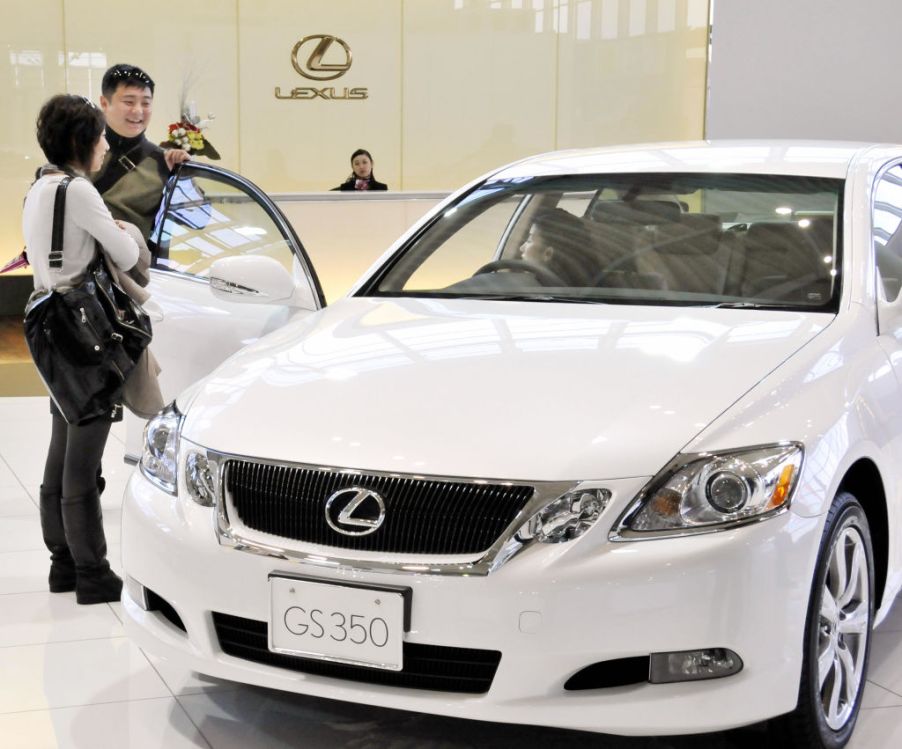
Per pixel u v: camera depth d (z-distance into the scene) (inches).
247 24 440.5
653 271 106.3
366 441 79.7
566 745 90.4
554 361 87.6
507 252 115.4
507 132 471.2
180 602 83.8
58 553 127.6
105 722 95.4
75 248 115.6
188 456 85.7
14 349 309.0
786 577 75.2
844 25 421.7
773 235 106.2
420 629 75.3
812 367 85.6
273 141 450.3
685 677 74.1
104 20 423.8
